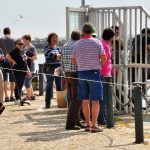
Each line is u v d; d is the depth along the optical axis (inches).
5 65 835.4
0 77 612.1
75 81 581.6
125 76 698.2
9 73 838.5
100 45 555.5
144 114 697.6
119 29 698.2
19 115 687.1
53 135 548.4
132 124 617.9
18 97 800.3
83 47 556.7
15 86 799.1
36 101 842.2
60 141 519.2
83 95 561.9
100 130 566.3
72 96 580.7
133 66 693.3
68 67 595.2
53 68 756.0
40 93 927.0
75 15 706.8
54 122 630.5
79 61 558.6
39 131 571.8
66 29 697.6
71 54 581.3
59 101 757.3
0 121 639.1
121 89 702.5
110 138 532.7
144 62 698.2
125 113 700.7
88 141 518.0
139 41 692.7
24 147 495.8
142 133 512.4
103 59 554.3
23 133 561.3
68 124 578.9
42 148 490.9
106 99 591.5
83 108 566.6
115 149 483.8
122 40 698.2
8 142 518.3
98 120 609.9
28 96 817.5
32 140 526.0
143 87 697.6
